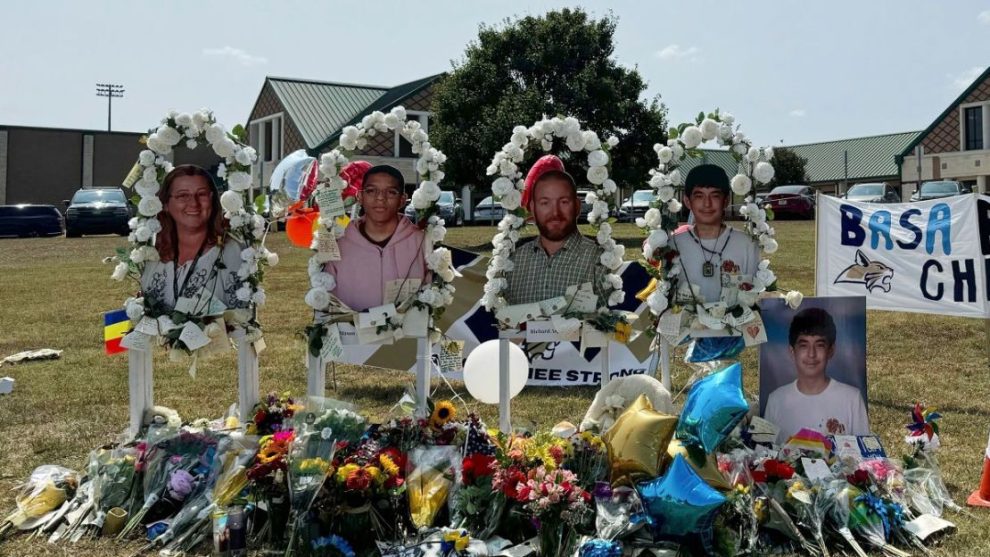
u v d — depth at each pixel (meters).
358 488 4.29
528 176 5.57
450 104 27.09
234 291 5.41
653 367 7.66
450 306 7.96
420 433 4.91
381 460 4.48
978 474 5.52
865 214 7.76
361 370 8.94
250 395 5.48
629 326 5.39
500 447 4.68
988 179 41.31
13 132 47.88
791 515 4.59
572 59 27.20
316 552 4.27
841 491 4.64
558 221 5.40
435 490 4.46
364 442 4.69
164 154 5.45
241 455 4.77
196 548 4.49
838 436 5.31
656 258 5.50
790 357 5.46
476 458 4.56
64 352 9.98
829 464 5.05
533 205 5.48
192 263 5.36
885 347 9.74
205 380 8.38
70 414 7.08
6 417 6.96
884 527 4.54
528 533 4.40
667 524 4.23
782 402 5.45
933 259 7.41
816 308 5.44
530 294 5.46
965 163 42.00
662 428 4.62
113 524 4.68
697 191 5.43
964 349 9.56
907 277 7.54
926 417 5.44
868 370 8.61
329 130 40.44
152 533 4.59
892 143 54.62
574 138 5.45
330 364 9.10
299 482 4.33
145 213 5.32
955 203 7.32
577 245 5.48
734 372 4.74
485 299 5.44
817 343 5.41
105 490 4.88
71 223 31.28
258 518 4.63
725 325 5.33
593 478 4.71
